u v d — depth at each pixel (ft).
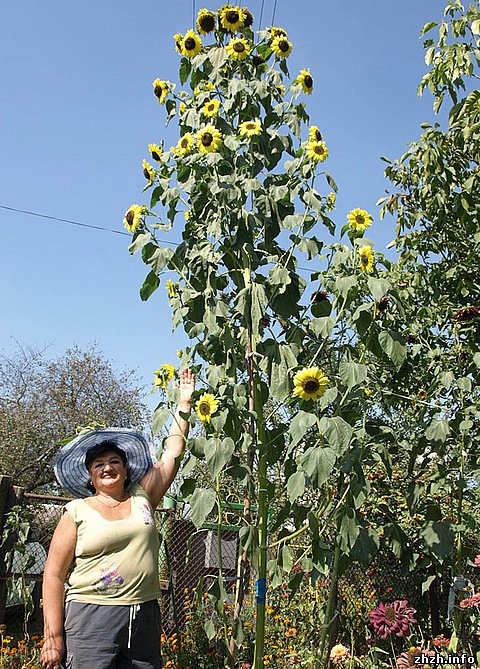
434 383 13.55
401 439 13.58
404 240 16.67
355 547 10.89
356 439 10.80
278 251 11.47
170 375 11.09
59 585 9.35
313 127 11.39
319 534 10.21
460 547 13.10
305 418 9.53
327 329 10.07
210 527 17.87
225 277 11.87
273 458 10.71
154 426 10.36
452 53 15.57
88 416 61.36
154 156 12.18
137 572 9.32
